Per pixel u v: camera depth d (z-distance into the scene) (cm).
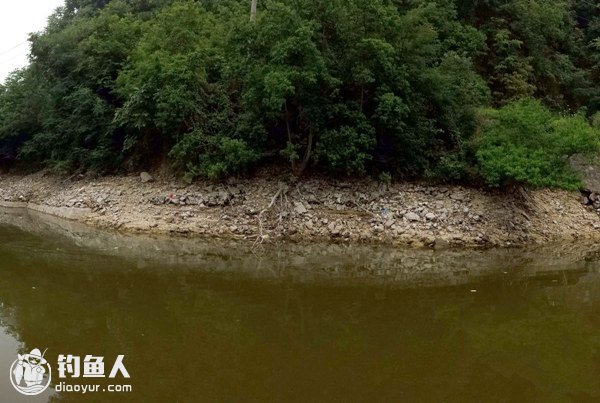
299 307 1030
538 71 2658
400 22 1733
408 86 1709
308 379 684
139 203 1825
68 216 1948
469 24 2609
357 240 1580
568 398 657
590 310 1080
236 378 681
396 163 1800
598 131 1944
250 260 1409
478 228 1658
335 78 1628
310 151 1733
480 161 1708
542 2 2778
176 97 1750
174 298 1069
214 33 2041
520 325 969
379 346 827
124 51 2277
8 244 1566
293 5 1714
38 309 978
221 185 1777
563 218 1884
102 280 1197
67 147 2431
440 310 1042
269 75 1541
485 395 654
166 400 613
